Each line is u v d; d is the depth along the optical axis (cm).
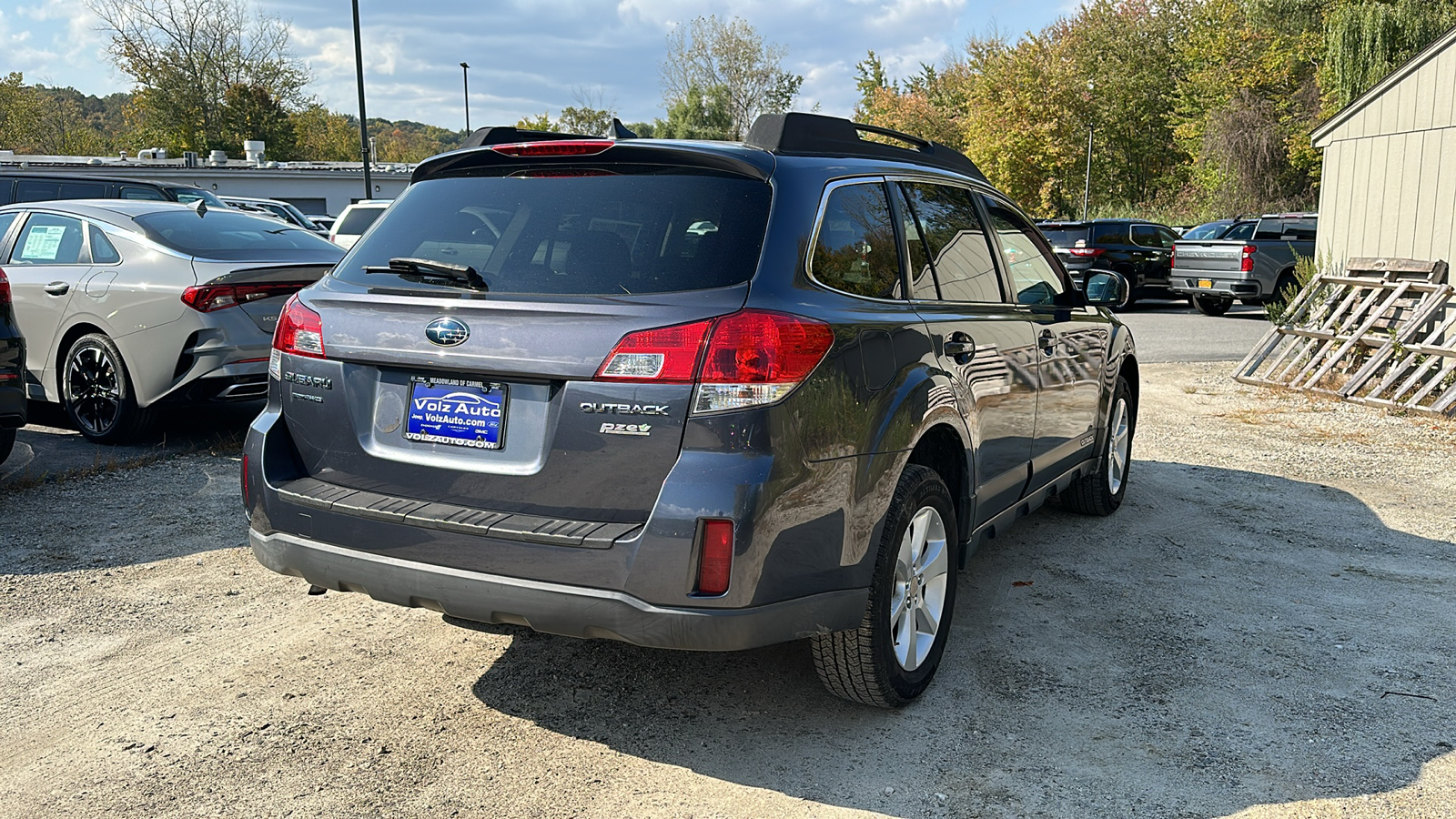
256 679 347
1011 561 478
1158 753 301
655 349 260
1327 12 3725
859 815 269
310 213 3425
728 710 328
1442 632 395
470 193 313
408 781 284
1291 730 316
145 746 301
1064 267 488
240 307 642
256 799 274
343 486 299
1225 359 1205
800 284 281
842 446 279
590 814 269
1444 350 848
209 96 5716
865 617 298
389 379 293
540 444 272
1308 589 445
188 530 504
